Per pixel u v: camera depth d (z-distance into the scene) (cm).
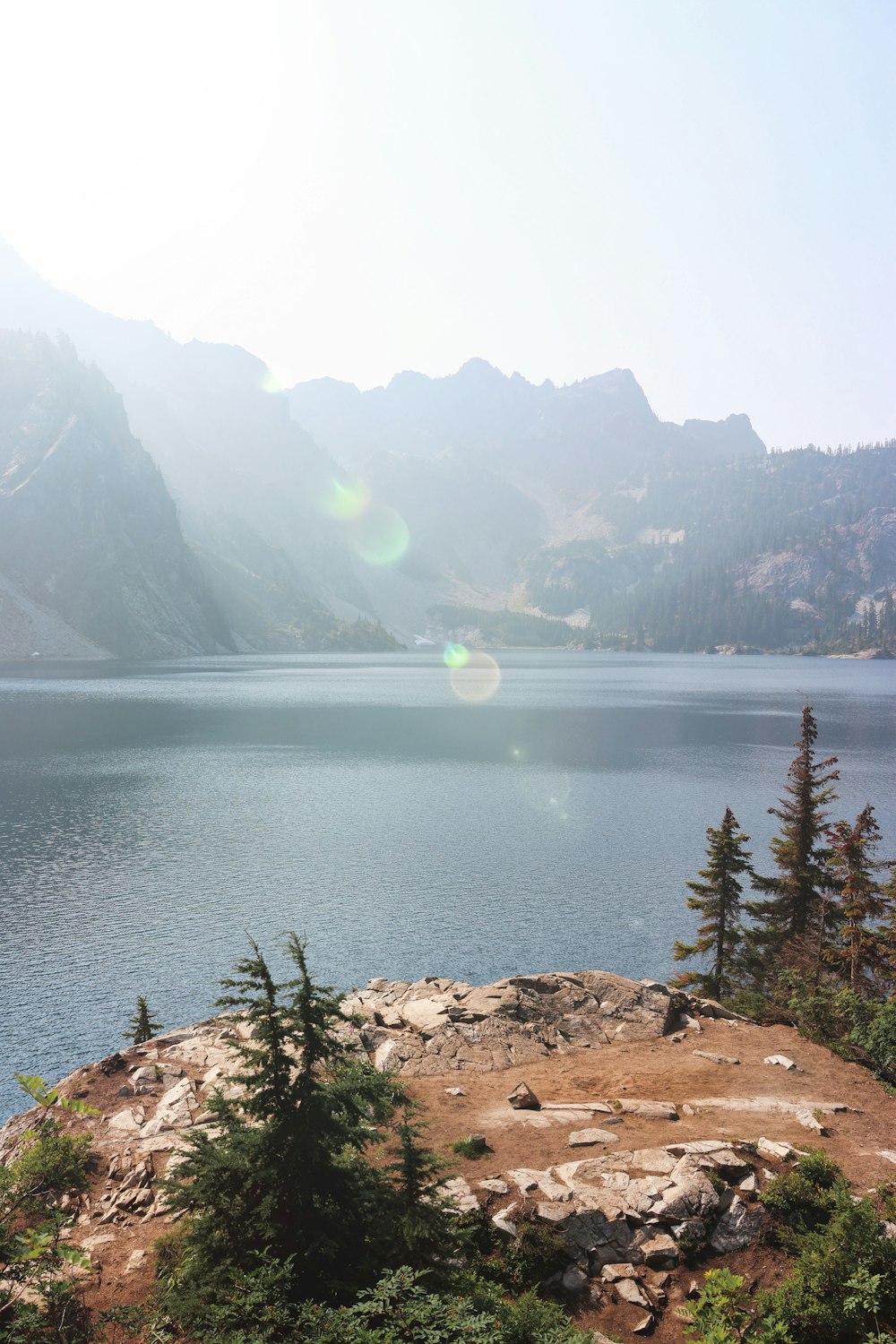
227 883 6412
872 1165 1698
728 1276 1297
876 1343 1205
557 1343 1155
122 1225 1532
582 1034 2530
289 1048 2194
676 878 6719
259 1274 1132
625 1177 1603
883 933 3603
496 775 11075
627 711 19338
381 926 5575
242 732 14738
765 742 14325
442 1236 1280
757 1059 2362
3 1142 1873
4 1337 1141
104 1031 4069
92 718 15838
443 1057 2297
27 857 6962
